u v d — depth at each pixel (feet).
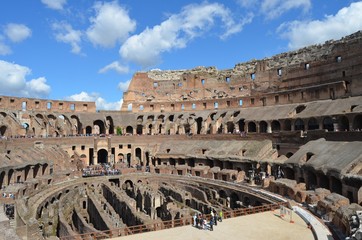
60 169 234.99
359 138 161.79
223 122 287.28
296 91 252.62
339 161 145.07
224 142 255.70
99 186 221.05
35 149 227.61
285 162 182.80
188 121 320.70
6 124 248.11
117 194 173.99
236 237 97.66
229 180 206.39
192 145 270.87
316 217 116.37
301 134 206.08
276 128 258.16
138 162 299.79
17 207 126.00
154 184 221.25
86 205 185.78
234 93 329.72
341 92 221.05
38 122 279.49
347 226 94.02
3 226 99.50
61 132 295.48
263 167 199.72
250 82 318.04
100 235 99.40
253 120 261.03
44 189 187.83
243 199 176.14
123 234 112.88
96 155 289.94
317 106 224.33
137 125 340.59
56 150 249.96
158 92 363.97
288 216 119.75
